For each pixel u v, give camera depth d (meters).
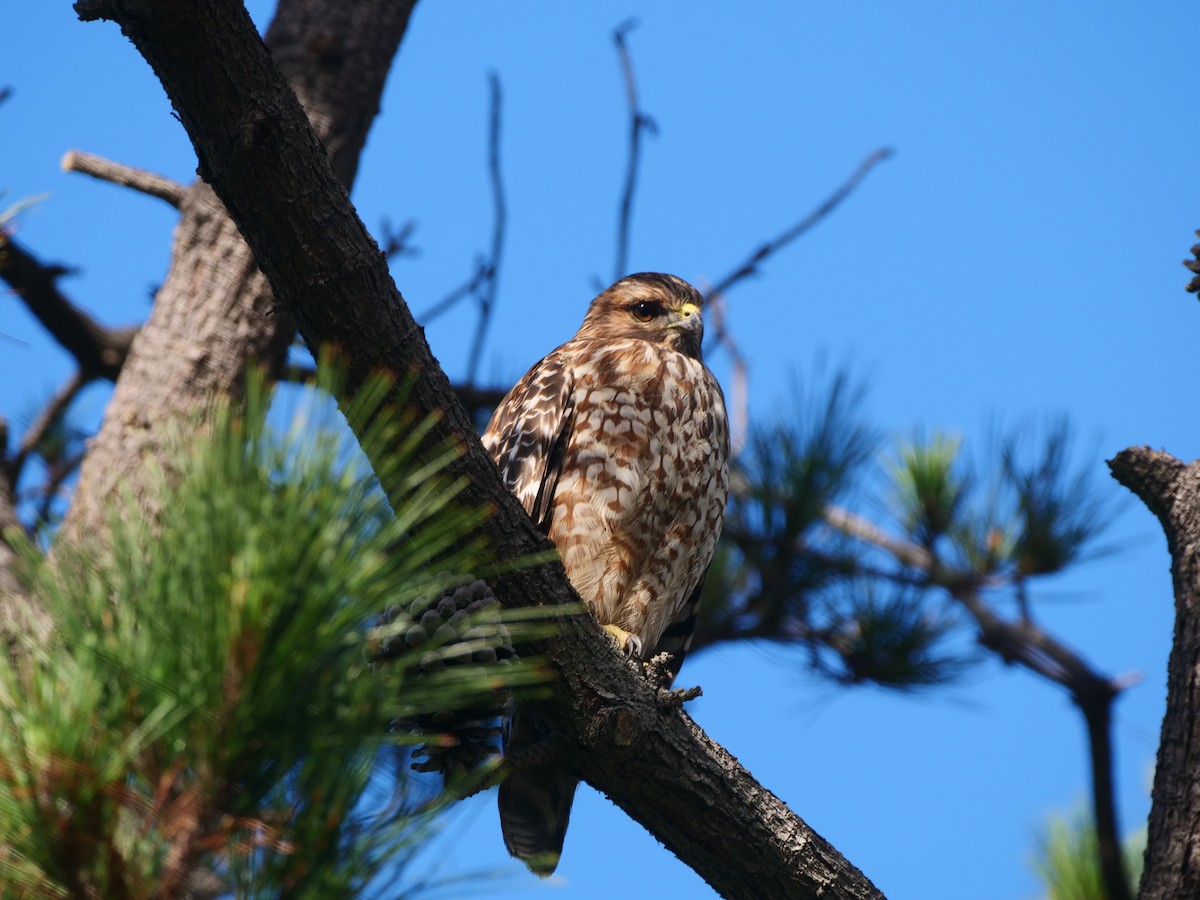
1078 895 8.66
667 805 6.79
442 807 3.34
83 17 4.92
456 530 4.34
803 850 6.88
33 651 3.19
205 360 8.79
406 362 5.42
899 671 10.22
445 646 4.73
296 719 3.22
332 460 3.28
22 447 9.36
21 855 3.02
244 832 3.14
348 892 3.14
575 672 6.31
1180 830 6.44
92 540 3.41
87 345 10.27
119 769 2.99
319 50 9.88
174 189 9.23
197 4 4.71
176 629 3.11
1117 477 7.29
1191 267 7.11
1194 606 6.87
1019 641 10.33
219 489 3.23
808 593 10.48
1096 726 9.61
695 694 6.67
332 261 5.25
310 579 3.17
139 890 3.03
